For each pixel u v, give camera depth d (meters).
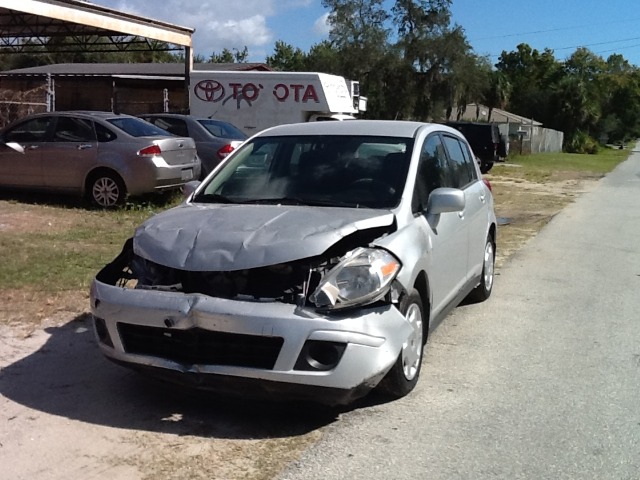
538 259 10.02
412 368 4.79
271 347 4.03
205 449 3.99
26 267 7.66
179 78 32.25
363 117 48.44
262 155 5.73
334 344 4.03
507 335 6.29
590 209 16.61
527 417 4.51
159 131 12.49
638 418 4.52
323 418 4.43
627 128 107.56
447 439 4.17
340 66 48.50
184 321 4.10
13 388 4.78
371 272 4.21
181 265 4.24
